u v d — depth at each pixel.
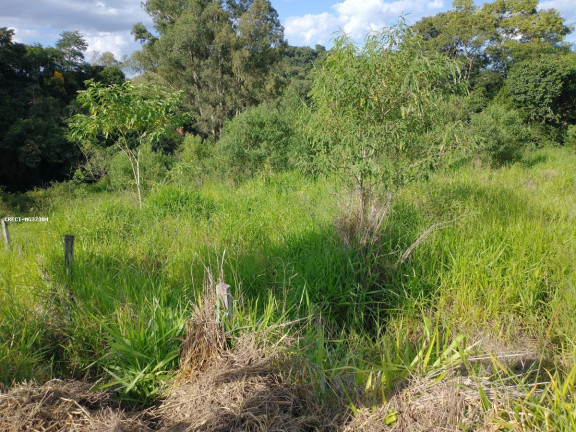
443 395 2.44
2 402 2.47
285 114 13.41
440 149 4.90
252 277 4.55
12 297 3.89
